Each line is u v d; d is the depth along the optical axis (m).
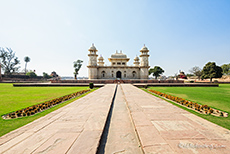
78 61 49.47
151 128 3.30
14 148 2.45
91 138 2.79
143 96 8.77
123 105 6.91
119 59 41.25
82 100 7.38
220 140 2.70
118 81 29.41
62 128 3.35
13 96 10.88
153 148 2.38
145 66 36.53
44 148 2.42
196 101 8.59
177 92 13.74
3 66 53.47
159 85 23.14
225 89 17.34
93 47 36.91
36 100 8.96
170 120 3.91
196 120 3.92
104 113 4.70
